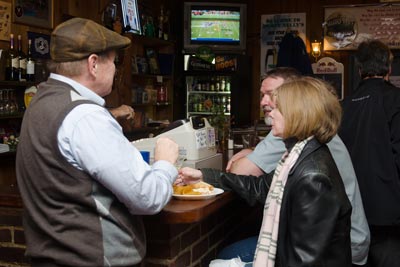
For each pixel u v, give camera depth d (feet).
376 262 8.34
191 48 21.09
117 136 4.36
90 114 4.27
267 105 7.27
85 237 4.31
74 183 4.28
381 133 8.08
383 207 8.04
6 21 12.35
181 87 21.54
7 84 11.89
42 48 13.51
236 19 21.03
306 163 4.76
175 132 7.13
